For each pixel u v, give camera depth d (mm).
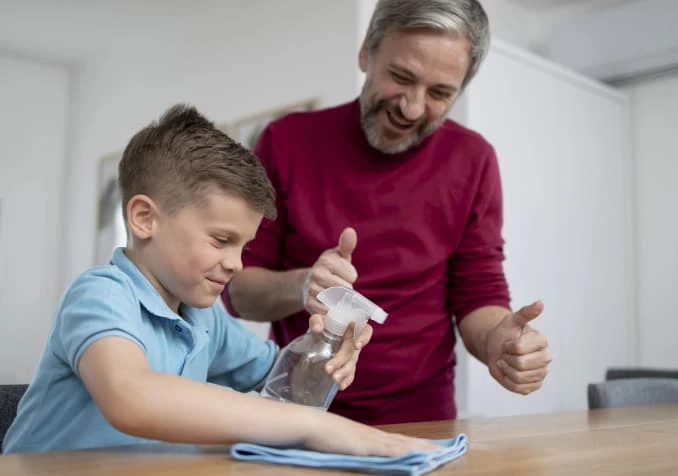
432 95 1191
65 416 794
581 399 3031
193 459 631
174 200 822
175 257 831
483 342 1201
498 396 2621
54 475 547
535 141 2908
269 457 620
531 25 3621
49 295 4504
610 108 3316
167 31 3770
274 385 885
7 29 4035
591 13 3379
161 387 644
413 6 1127
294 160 1332
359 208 1292
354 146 1314
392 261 1280
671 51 3082
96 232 4219
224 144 849
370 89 1222
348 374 846
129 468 581
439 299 1343
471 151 1350
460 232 1329
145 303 827
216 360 1054
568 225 3041
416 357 1285
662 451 751
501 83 2777
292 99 2982
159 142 851
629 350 3303
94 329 697
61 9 3756
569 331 2996
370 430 682
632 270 3359
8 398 1037
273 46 3100
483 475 597
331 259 995
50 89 4602
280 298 1187
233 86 3312
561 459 687
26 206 4473
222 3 3396
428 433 872
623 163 3365
